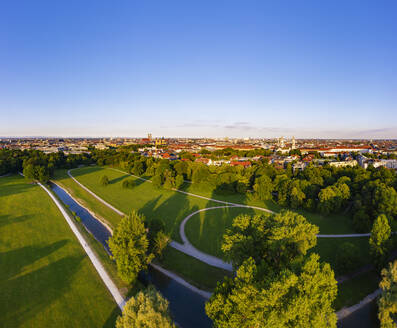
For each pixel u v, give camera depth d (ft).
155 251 162.30
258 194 306.55
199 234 208.33
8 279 141.79
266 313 78.84
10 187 363.97
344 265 144.77
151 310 83.46
